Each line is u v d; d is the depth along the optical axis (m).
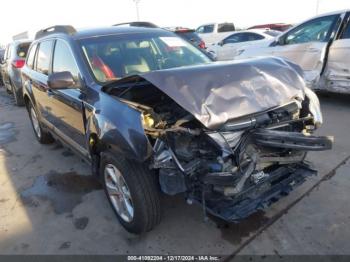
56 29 4.40
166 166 2.46
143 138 2.42
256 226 2.96
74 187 3.96
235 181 2.34
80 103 3.30
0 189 4.09
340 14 6.07
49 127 4.80
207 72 2.62
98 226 3.16
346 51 5.88
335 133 5.00
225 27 18.56
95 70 3.33
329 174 3.76
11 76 8.95
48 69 4.39
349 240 2.71
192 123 2.54
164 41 3.96
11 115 8.21
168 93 2.41
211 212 2.52
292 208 3.17
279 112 2.71
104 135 2.72
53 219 3.34
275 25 18.73
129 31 3.97
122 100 2.79
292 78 2.91
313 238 2.76
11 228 3.24
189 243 2.82
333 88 6.27
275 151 2.76
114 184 3.03
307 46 6.46
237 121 2.48
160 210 2.77
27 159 5.03
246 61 2.97
